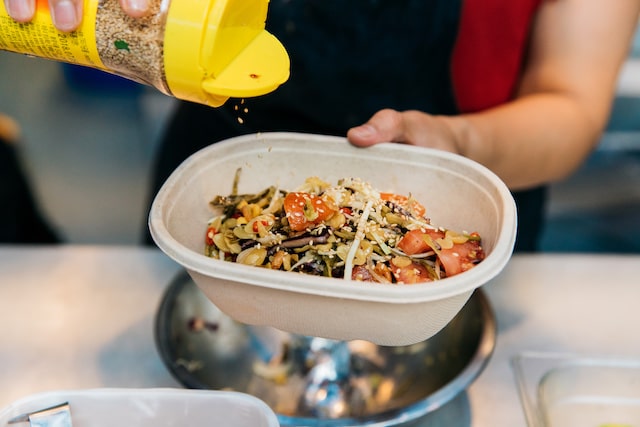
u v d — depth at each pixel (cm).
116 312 72
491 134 74
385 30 79
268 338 69
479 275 48
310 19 79
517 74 90
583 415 64
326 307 50
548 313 72
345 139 61
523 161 78
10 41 51
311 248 55
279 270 52
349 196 59
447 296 48
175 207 56
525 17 80
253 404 51
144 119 184
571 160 83
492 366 66
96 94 188
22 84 192
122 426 52
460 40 83
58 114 186
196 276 52
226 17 48
